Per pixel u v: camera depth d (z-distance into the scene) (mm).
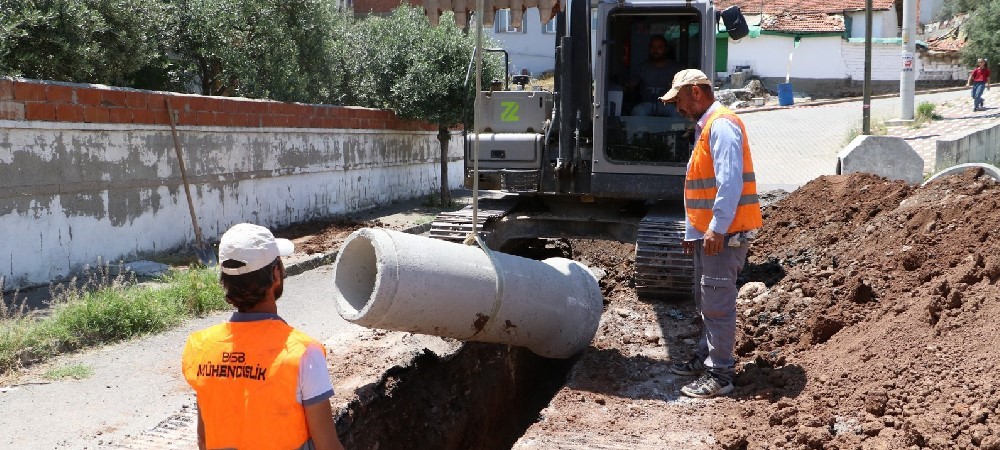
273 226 13203
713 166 5387
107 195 9836
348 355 6375
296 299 9141
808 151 21828
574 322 6422
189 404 5770
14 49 10836
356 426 5359
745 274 8453
